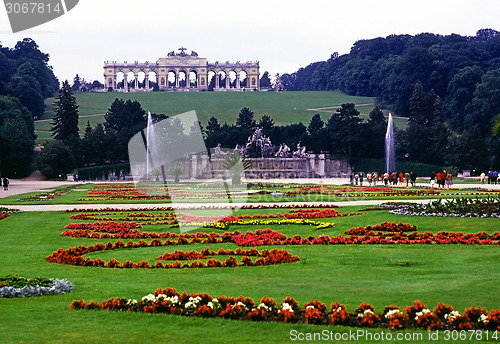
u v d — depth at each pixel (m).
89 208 87.44
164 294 30.41
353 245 50.25
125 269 40.75
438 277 36.44
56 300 31.61
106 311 29.45
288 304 29.05
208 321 27.83
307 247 49.47
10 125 197.00
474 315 27.45
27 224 68.62
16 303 31.17
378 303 30.28
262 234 55.16
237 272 39.06
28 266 42.38
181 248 50.28
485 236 51.72
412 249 47.41
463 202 67.62
